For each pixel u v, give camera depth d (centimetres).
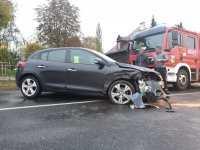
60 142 424
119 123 536
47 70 826
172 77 1153
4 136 451
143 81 740
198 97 912
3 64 2261
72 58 820
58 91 818
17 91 1116
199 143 423
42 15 3612
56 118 573
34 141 428
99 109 673
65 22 3588
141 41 1255
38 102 772
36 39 3688
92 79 783
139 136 455
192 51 1266
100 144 416
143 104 699
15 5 2716
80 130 487
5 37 2891
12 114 611
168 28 1162
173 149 397
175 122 548
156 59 1038
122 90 758
